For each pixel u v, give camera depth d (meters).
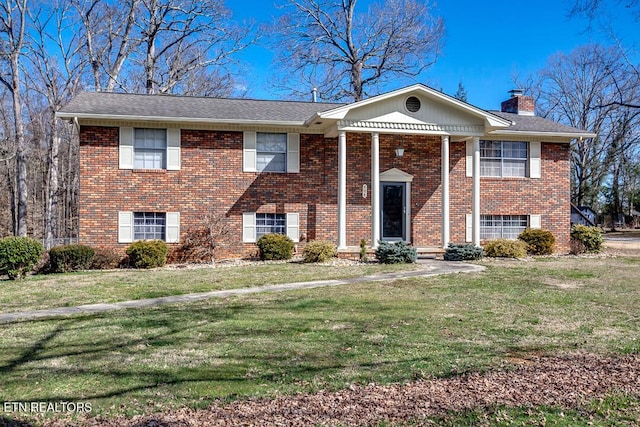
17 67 26.34
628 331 7.61
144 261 16.12
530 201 20.41
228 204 18.12
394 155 19.38
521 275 13.62
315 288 11.75
